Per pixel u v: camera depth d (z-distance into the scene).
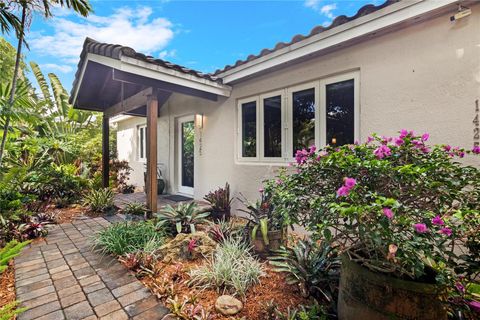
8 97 4.02
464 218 1.59
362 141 3.29
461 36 2.57
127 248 3.01
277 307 2.00
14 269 2.70
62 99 10.16
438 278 1.47
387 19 2.80
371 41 3.20
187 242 2.98
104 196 5.58
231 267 2.44
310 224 1.79
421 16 2.68
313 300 2.07
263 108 4.61
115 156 11.10
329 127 3.71
